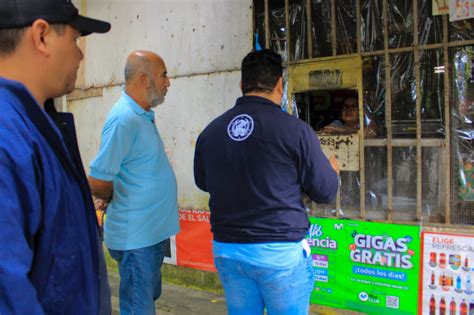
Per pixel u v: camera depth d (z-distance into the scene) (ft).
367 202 9.30
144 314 7.57
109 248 7.66
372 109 9.21
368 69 9.16
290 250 5.50
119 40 13.05
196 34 11.43
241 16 10.63
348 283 9.40
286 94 9.93
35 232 2.93
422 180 8.68
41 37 3.12
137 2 12.52
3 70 3.13
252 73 5.86
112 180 7.24
